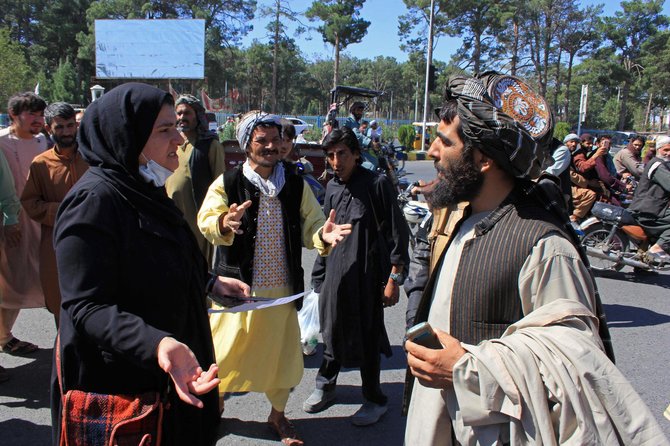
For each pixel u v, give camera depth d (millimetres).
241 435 3092
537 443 1241
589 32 49469
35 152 4258
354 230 3090
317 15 45469
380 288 3164
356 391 3682
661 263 6496
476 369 1307
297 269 2906
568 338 1284
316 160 10508
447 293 1623
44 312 4934
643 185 6617
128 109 1598
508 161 1417
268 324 2820
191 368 1427
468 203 1660
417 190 2021
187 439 1742
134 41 21359
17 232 3799
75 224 1511
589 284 1409
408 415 1774
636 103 71500
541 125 1508
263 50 62969
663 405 3541
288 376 2910
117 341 1438
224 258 2855
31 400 3428
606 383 1239
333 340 3178
